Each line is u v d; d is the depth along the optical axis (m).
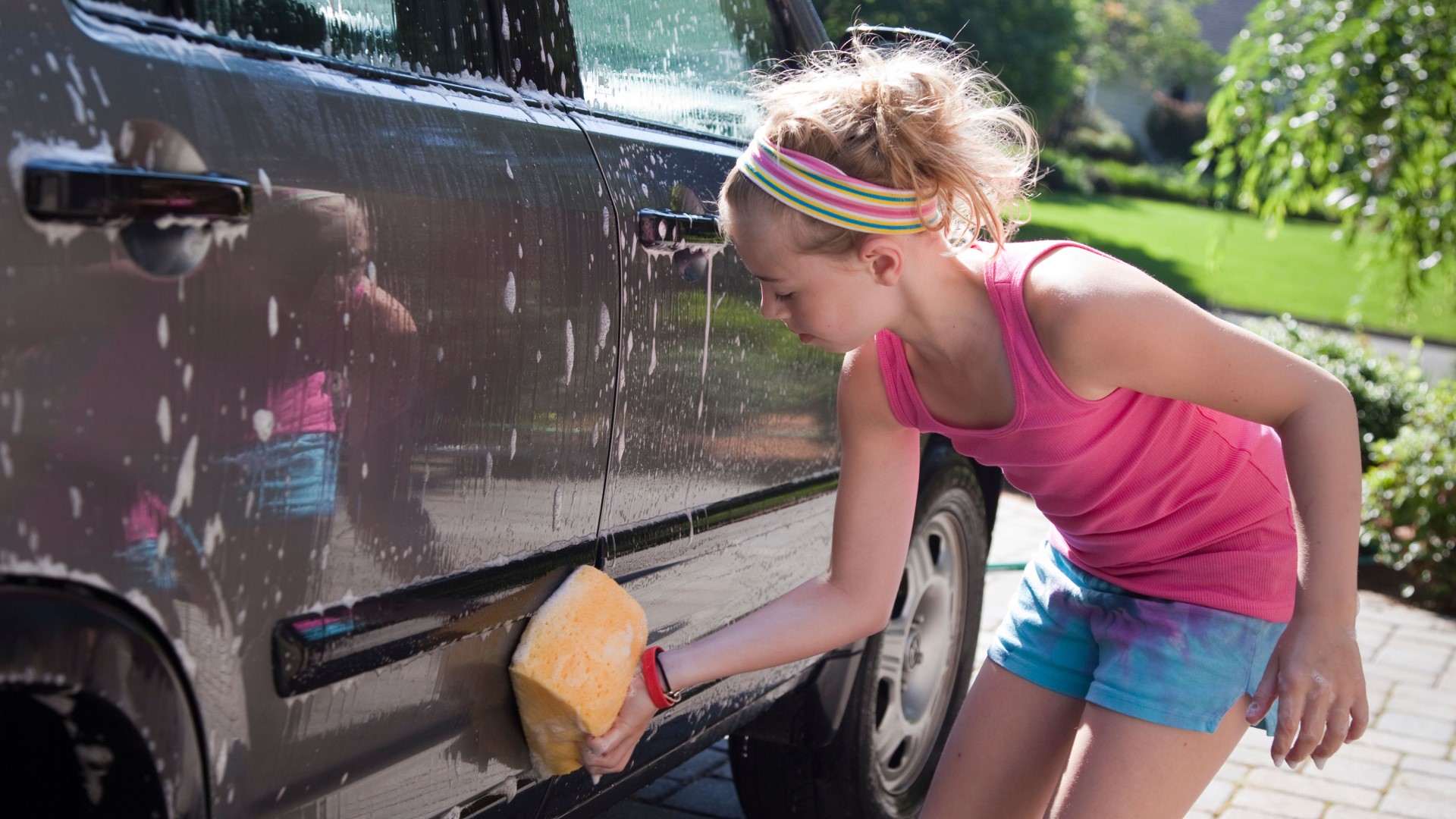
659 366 1.74
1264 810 3.25
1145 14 40.16
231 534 1.13
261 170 1.15
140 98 1.07
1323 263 24.03
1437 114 7.16
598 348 1.60
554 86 1.70
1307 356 7.59
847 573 1.82
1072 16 20.83
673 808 3.07
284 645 1.19
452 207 1.37
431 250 1.33
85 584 1.02
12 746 1.07
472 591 1.42
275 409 1.17
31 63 1.00
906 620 2.79
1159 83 41.28
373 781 1.33
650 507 1.76
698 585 1.90
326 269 1.21
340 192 1.23
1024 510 6.43
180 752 1.10
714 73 2.18
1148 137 39.78
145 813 1.09
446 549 1.38
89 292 1.01
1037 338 1.56
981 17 19.30
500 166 1.47
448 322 1.36
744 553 2.04
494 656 1.47
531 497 1.50
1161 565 1.72
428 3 1.49
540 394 1.50
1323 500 1.47
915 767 3.00
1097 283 1.52
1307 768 3.54
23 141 0.97
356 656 1.26
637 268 1.68
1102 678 1.69
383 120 1.33
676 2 2.07
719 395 1.91
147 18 1.14
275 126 1.19
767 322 2.04
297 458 1.19
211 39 1.19
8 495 0.97
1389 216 7.66
